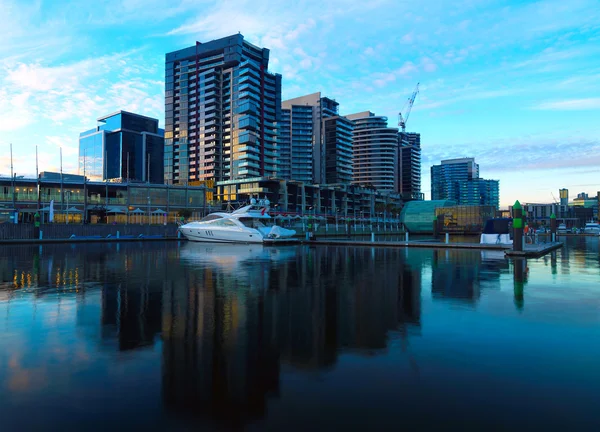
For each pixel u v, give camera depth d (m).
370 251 34.59
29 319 8.89
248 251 34.44
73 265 21.20
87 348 6.85
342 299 11.27
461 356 6.39
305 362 6.14
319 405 4.70
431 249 37.41
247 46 148.62
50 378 5.52
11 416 4.45
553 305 10.35
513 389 5.12
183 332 7.85
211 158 143.75
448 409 4.59
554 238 48.31
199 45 150.12
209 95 145.88
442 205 125.50
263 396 4.95
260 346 6.95
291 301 10.97
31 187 74.44
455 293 12.27
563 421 4.30
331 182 180.50
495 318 8.93
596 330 7.90
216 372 5.75
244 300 11.12
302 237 78.31
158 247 41.16
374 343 7.10
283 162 169.75
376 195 179.88
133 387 5.22
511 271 18.30
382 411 4.54
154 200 86.19
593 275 16.70
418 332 7.80
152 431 4.13
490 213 114.50
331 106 198.00
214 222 50.88
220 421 4.33
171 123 152.88
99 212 79.69
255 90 142.38
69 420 4.36
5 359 6.29
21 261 23.70
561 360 6.18
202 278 15.84
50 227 52.50
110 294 12.06
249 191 127.19
